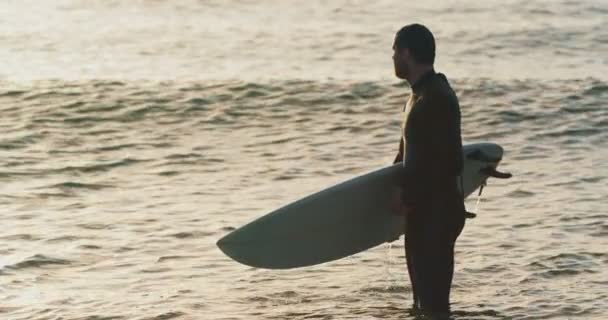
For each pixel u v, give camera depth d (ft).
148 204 127.65
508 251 106.11
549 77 214.07
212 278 98.78
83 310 89.25
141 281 97.76
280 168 148.46
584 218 118.21
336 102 192.44
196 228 116.37
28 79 209.97
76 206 126.41
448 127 80.38
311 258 88.74
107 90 199.00
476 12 307.78
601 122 177.37
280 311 88.94
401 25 287.07
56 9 309.01
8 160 150.92
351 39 264.52
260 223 86.84
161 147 161.58
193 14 305.32
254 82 205.57
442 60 238.89
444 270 82.69
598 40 263.49
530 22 288.51
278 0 331.77
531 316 86.89
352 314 87.61
